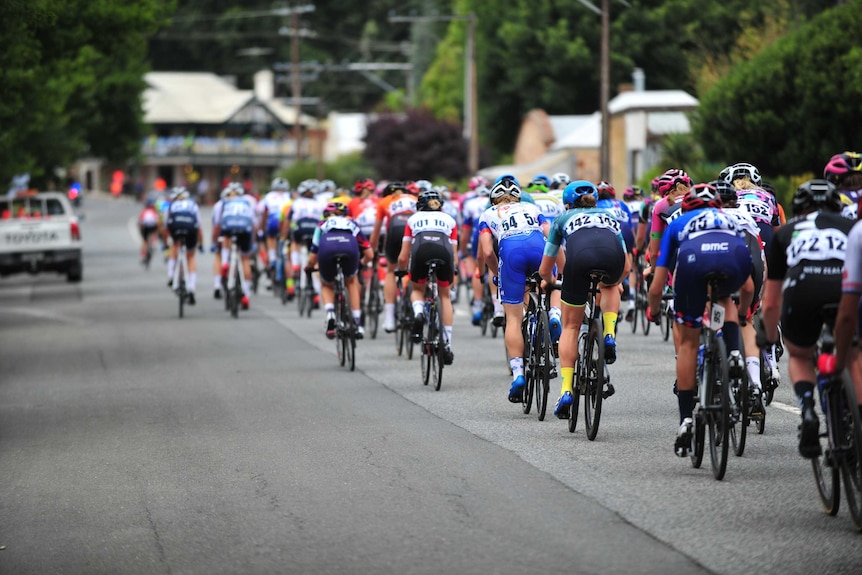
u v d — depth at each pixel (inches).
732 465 1262.3
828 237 1023.6
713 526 1021.8
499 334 2583.7
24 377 2206.0
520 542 983.0
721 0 7381.9
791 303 1029.8
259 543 1013.2
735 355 1195.9
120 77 7303.2
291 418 1637.6
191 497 1192.2
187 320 3085.6
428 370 1894.7
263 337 2679.6
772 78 3841.0
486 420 1572.3
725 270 1187.9
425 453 1360.7
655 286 1254.3
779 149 3927.2
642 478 1206.3
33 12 2486.5
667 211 1459.2
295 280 3289.9
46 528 1100.5
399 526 1046.4
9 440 1571.1
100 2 3213.6
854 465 998.4
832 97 3686.0
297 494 1183.6
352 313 2110.0
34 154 5068.9
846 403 1010.1
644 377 1911.9
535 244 1582.2
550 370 1558.8
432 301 1871.3
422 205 1884.8
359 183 2674.7
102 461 1396.4
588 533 1005.2
